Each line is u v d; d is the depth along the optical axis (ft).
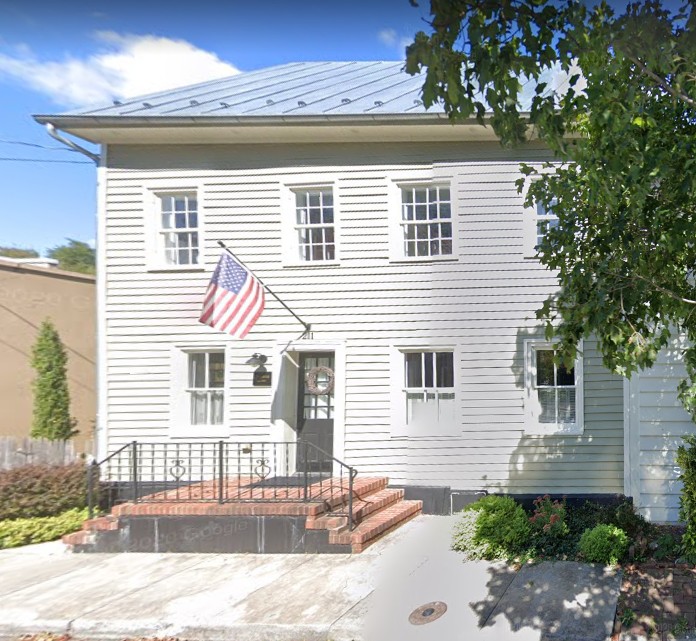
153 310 27.61
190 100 30.22
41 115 26.30
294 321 27.02
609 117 9.41
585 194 12.96
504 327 25.84
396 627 13.50
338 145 27.20
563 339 12.08
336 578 16.76
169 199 28.55
